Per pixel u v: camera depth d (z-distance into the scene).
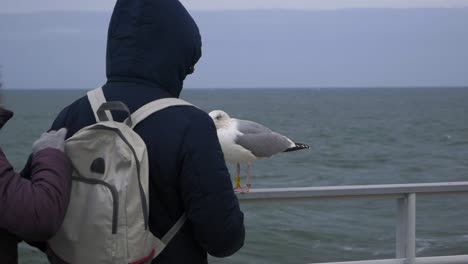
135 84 2.46
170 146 2.31
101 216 2.19
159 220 2.37
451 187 3.71
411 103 156.00
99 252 2.21
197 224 2.33
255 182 26.75
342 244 12.62
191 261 2.43
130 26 2.44
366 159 35.72
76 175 2.28
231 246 2.39
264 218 14.09
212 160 2.33
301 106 134.00
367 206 15.71
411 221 3.70
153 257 2.35
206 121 2.38
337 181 27.50
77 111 2.54
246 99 196.25
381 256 11.94
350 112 105.12
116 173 2.23
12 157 36.41
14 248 2.36
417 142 47.94
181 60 2.47
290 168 30.89
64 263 2.33
